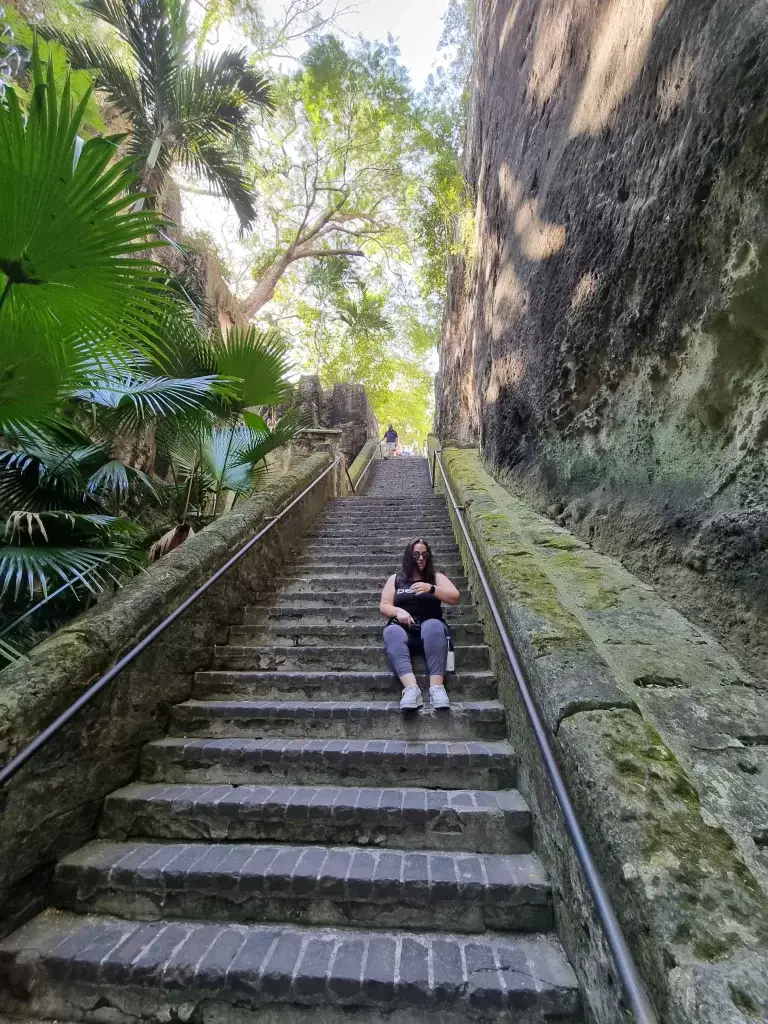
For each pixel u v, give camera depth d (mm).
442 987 1742
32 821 2199
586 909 1709
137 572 3756
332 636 4074
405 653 3365
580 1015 1700
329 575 5441
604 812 1646
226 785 2801
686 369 2736
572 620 2721
